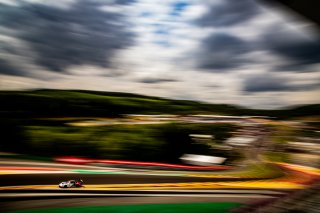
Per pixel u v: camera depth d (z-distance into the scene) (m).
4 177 28.70
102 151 42.50
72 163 38.03
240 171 39.56
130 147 42.94
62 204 21.34
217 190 27.36
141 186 27.66
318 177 36.19
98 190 25.55
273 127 122.62
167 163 43.78
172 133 46.22
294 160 51.19
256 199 24.34
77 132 45.50
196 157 46.06
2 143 43.50
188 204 22.45
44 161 38.22
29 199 22.20
